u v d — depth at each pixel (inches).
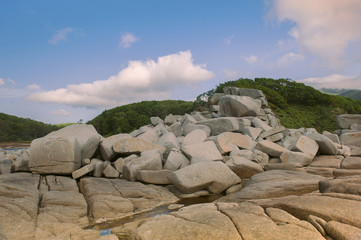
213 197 433.7
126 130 2672.2
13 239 252.5
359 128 1021.2
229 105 1022.4
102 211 343.0
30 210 306.2
